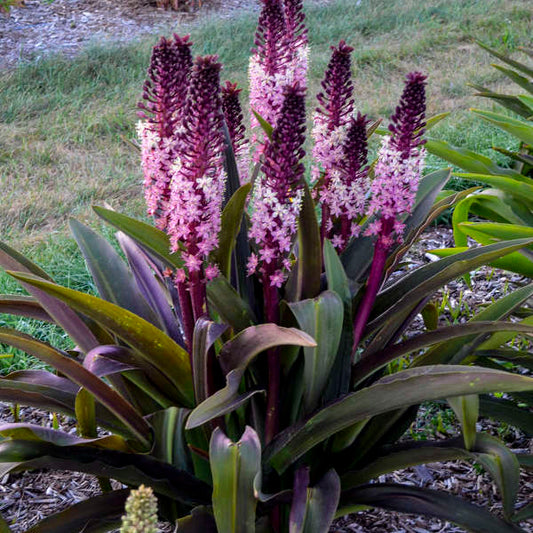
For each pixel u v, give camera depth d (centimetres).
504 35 880
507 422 243
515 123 356
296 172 172
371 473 200
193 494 201
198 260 177
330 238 223
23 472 279
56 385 215
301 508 174
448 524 246
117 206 512
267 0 196
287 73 200
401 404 172
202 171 168
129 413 201
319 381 183
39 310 224
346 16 982
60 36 909
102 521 189
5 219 492
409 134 181
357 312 213
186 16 1009
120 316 183
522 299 229
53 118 680
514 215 333
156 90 172
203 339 180
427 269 214
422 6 1029
